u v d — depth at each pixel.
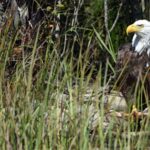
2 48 12.72
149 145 9.88
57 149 9.73
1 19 16.06
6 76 11.97
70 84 10.41
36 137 9.98
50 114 10.07
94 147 9.79
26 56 12.61
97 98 10.00
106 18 19.80
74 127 9.88
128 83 15.62
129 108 10.55
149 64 16.05
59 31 17.95
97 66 16.23
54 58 11.34
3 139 9.80
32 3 19.00
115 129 10.28
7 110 10.20
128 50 16.64
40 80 10.90
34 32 15.15
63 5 19.41
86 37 17.67
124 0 22.47
